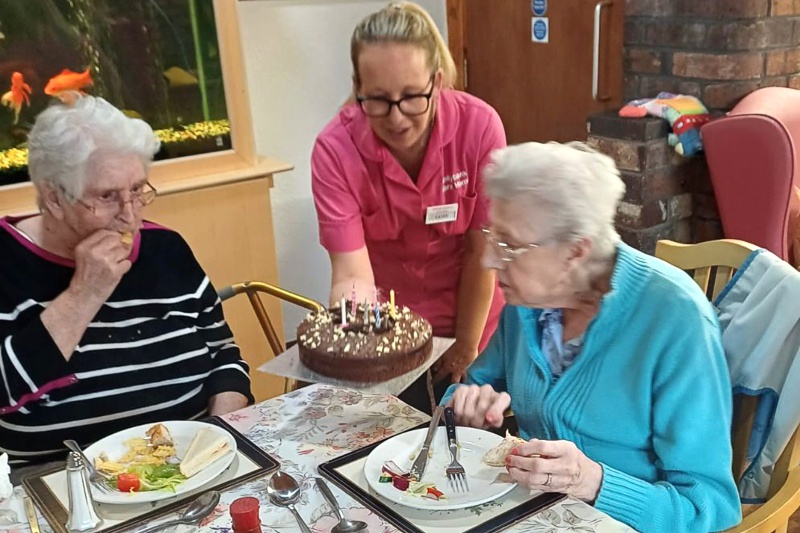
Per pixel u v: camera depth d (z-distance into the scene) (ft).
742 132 8.04
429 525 3.42
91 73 7.44
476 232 6.07
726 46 8.82
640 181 9.05
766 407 4.19
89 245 4.45
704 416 3.91
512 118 11.94
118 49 7.51
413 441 4.10
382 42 5.04
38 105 7.26
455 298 6.43
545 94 11.27
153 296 5.04
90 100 4.61
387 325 4.70
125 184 4.52
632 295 4.08
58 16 7.17
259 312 6.15
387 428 4.35
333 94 10.48
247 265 8.64
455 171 5.84
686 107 8.87
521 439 4.17
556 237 3.87
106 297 4.57
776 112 8.30
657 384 4.00
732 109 8.80
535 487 3.62
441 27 11.90
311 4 9.95
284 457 4.09
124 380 4.85
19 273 4.68
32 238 4.73
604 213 3.94
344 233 5.90
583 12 10.36
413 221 6.02
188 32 7.79
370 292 5.71
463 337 6.35
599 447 4.22
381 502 3.62
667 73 9.50
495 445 4.02
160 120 7.84
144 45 7.62
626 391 4.09
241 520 3.24
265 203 8.60
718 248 4.83
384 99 5.16
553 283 4.03
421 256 6.22
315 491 3.75
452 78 5.68
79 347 4.75
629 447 4.17
